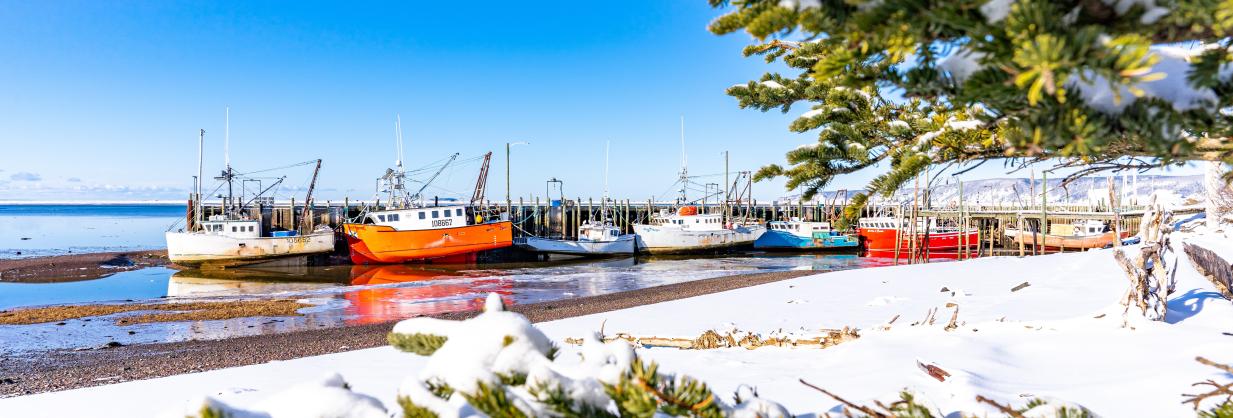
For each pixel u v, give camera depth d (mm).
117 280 31531
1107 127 894
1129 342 5434
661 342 8312
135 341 15656
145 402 6273
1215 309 6648
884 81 1011
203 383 6930
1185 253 11477
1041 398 1580
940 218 52594
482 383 1054
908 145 2012
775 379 5316
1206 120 930
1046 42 724
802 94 2980
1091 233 41469
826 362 5941
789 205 61438
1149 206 6512
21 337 16312
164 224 98750
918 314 9805
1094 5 821
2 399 6672
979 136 1635
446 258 38219
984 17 837
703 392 1098
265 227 49125
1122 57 714
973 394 3898
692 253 44125
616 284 28406
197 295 25734
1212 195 11789
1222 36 835
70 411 6137
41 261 38344
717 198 58781
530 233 54938
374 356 8242
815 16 942
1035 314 8531
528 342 1218
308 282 30859
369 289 27016
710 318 10836
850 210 1640
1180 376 4066
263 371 7438
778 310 11375
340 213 51625
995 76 880
